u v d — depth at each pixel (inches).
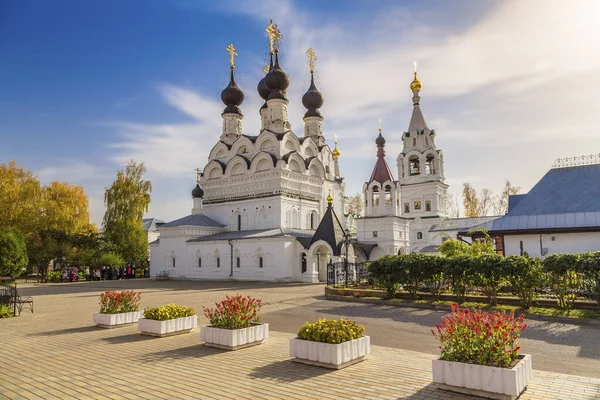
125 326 623.5
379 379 341.1
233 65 2450.8
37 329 620.7
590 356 426.3
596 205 1046.4
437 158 2503.7
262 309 800.3
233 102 2422.5
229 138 2385.6
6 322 695.1
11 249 1779.0
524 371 308.2
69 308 891.4
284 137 2027.6
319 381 337.1
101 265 2182.6
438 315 693.3
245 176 2015.3
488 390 292.5
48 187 2379.4
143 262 2448.3
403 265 829.2
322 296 1002.7
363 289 951.0
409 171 2561.5
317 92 2405.3
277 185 1916.8
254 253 1742.1
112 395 311.3
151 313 555.8
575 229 993.5
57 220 2252.7
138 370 378.0
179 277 1996.8
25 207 2181.3
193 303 936.9
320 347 381.1
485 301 750.5
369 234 2018.9
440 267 788.0
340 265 1274.6
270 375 354.6
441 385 313.1
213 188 2149.4
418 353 440.5
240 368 378.0
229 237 1857.8
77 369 386.6
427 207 2445.9
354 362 392.2
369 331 573.9
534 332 541.6
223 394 308.3
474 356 313.7
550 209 1094.4
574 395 299.3
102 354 446.0
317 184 2118.6
